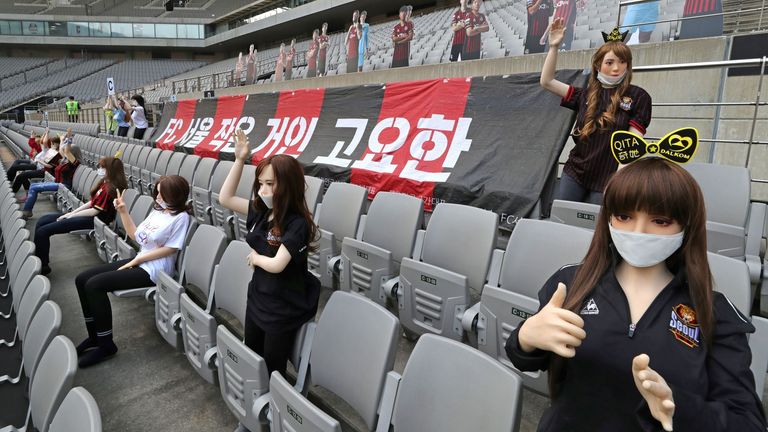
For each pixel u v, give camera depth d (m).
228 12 35.41
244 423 2.11
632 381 1.03
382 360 1.70
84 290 3.07
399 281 2.79
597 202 2.96
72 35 35.81
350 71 12.09
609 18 8.41
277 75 14.69
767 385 2.15
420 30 16.19
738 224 2.82
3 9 35.88
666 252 1.04
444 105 4.41
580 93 3.05
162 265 3.23
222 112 8.40
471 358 1.47
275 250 2.22
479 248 2.74
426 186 4.14
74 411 1.40
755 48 4.29
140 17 36.25
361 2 23.84
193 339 2.51
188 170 6.09
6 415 2.20
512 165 3.71
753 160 4.43
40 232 4.52
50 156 8.55
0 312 3.36
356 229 3.59
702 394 0.98
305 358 2.17
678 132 1.11
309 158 5.62
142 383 2.81
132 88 31.00
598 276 1.15
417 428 1.54
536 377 2.09
